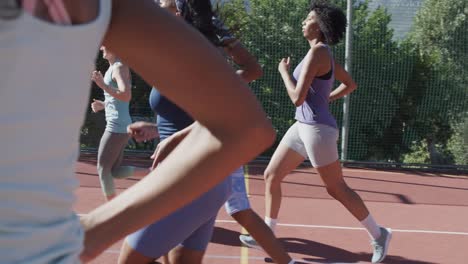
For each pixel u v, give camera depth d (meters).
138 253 2.64
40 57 0.76
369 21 9.77
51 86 0.79
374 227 5.07
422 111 9.84
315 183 8.58
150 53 0.95
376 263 5.16
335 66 5.14
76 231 0.90
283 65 4.86
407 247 5.76
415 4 9.84
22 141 0.78
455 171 9.88
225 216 6.36
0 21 0.73
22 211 0.80
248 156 1.00
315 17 4.78
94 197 7.11
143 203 1.00
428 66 9.79
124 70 5.30
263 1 9.63
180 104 0.99
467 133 9.76
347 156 9.96
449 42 9.75
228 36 3.28
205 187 0.99
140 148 10.34
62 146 0.84
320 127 4.74
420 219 6.87
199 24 3.04
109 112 5.38
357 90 9.83
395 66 9.79
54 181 0.84
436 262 5.34
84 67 0.85
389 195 8.12
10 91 0.76
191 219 2.63
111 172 5.54
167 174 1.00
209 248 5.37
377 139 9.91
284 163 4.95
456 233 6.32
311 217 6.63
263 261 5.08
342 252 5.46
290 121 9.82
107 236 0.99
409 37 9.88
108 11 0.88
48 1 0.77
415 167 9.92
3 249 0.80
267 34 9.70
